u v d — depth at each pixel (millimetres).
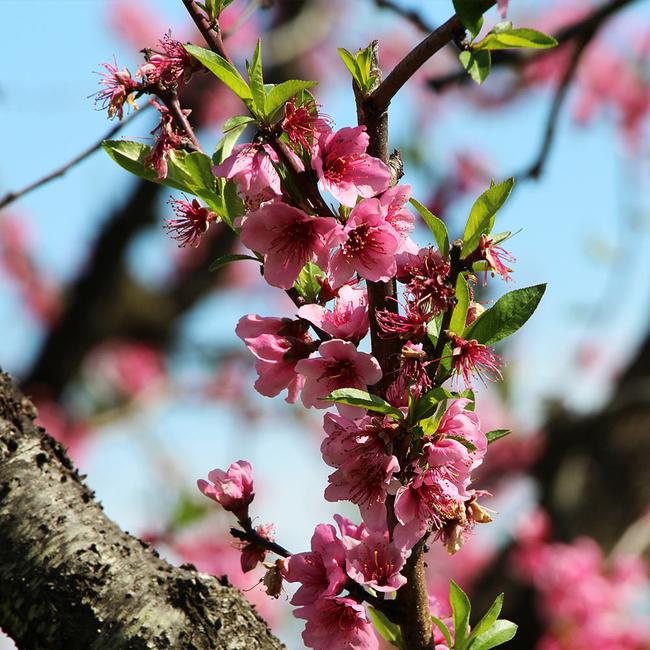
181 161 1804
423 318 1768
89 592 1786
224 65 1769
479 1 1765
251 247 1772
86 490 1827
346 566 1776
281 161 1773
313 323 1775
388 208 1785
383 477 1757
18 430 1828
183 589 1794
